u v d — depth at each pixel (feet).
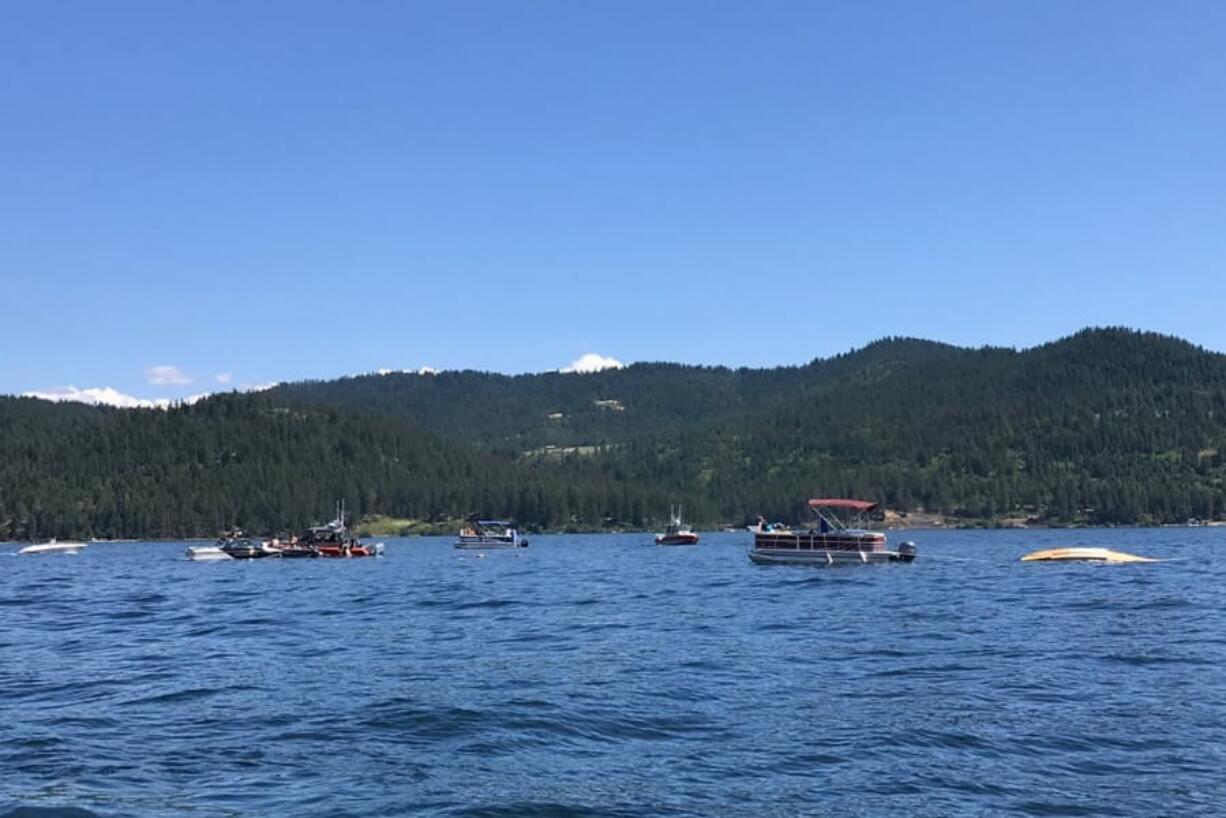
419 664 119.03
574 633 150.20
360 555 499.10
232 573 359.66
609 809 62.08
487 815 60.85
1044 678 103.60
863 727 82.43
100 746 78.64
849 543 326.65
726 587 246.27
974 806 62.34
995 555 419.54
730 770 70.54
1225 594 202.39
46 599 233.76
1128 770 69.46
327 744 78.48
